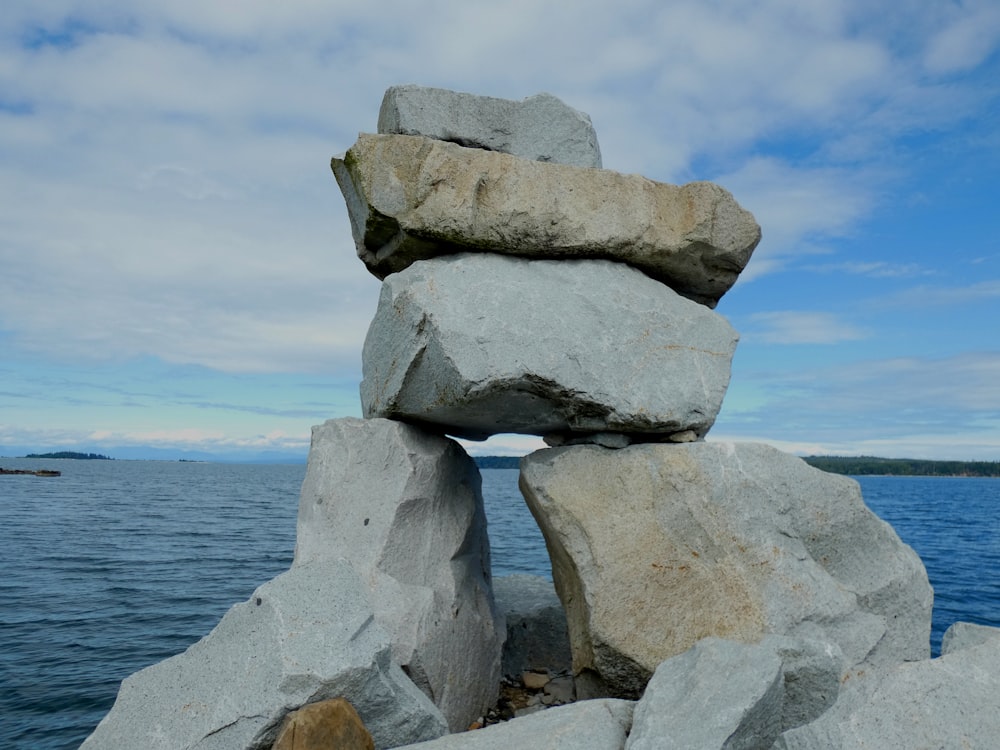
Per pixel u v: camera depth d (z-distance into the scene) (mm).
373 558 5395
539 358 5156
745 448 5383
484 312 5242
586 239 5609
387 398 5684
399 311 5488
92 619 11672
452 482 6074
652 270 6008
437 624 5328
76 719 7703
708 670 3934
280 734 3877
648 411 5277
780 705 3924
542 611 7258
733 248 5898
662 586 5016
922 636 5281
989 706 3426
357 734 4031
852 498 5441
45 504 37906
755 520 5172
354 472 5695
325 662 4098
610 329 5395
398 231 5672
